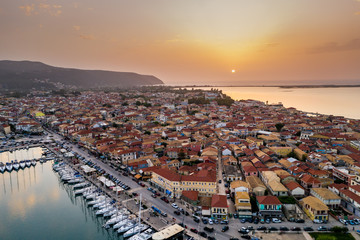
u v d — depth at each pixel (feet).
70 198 474.49
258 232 328.90
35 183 536.42
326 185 456.45
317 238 314.76
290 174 490.90
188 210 391.86
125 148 652.89
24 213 424.05
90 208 422.82
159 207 401.70
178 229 328.08
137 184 489.26
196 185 428.56
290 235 322.75
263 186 430.20
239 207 373.20
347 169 486.79
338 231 325.83
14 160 655.76
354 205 376.07
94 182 504.43
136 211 391.45
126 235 340.18
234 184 440.86
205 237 320.70
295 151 632.38
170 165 555.28
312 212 359.05
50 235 364.17
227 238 318.65
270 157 583.17
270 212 364.99
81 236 362.33
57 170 584.81
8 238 356.38
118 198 433.07
